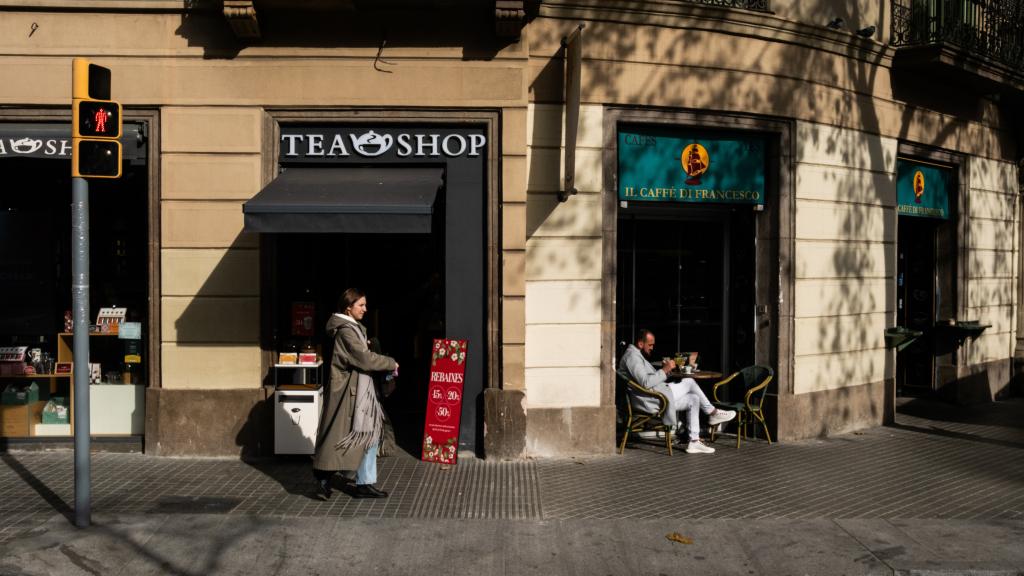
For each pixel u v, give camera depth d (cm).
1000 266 1290
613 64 847
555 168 833
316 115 813
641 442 907
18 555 525
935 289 1213
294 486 703
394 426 936
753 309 938
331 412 651
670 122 870
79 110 569
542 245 831
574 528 601
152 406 807
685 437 911
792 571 533
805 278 944
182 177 805
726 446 892
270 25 805
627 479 743
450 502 662
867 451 880
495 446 807
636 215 933
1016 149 1313
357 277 946
